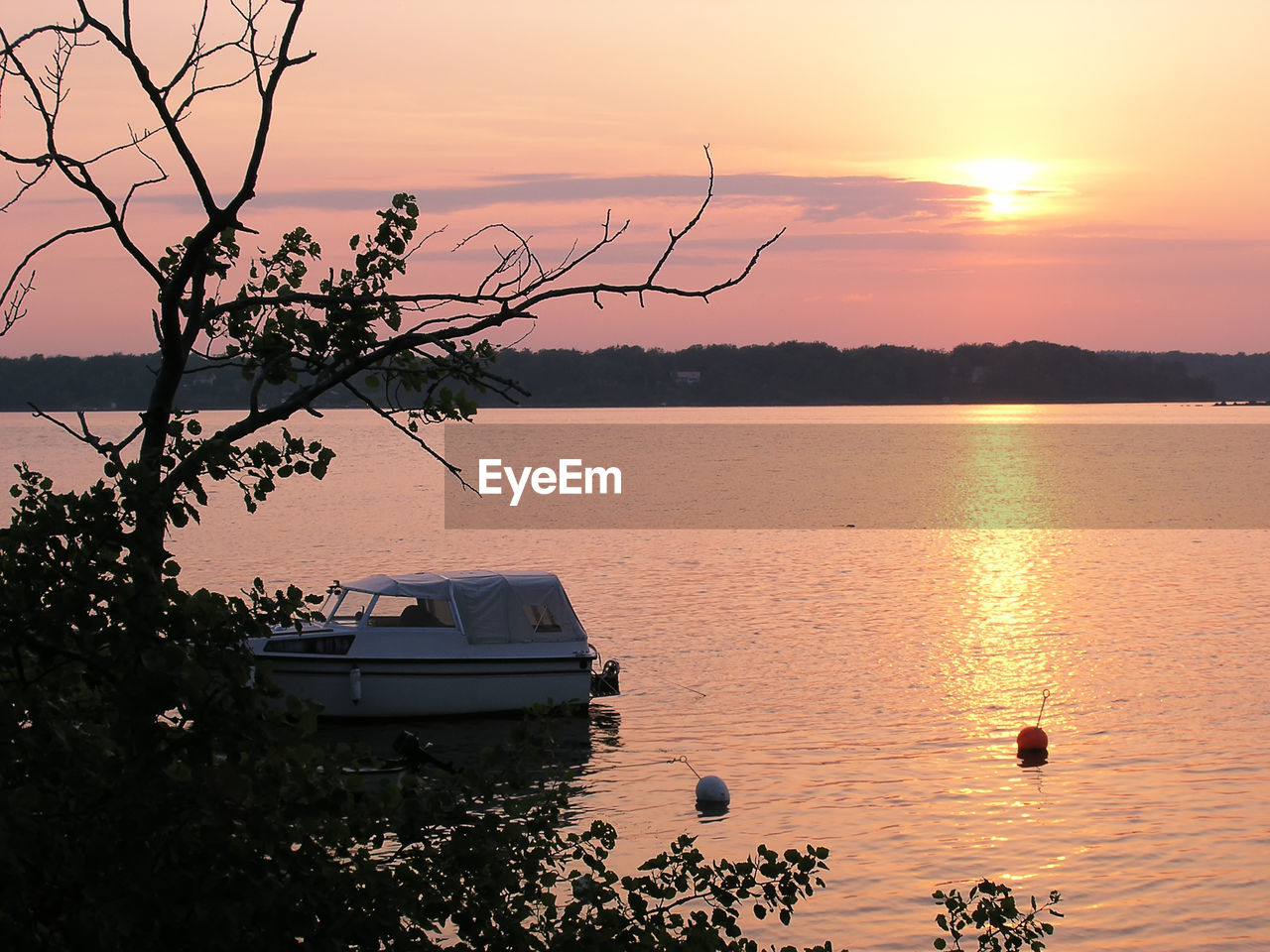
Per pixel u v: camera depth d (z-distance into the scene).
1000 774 21.20
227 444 6.79
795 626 37.06
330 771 6.32
